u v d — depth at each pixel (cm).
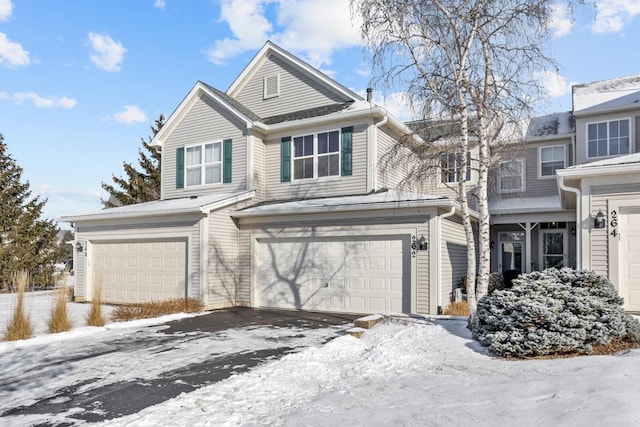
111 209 1686
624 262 932
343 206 1231
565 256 1688
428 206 1129
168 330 994
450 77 858
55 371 664
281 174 1570
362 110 1395
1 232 2405
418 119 905
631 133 1516
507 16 812
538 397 442
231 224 1426
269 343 841
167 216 1408
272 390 546
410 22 845
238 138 1581
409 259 1177
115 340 888
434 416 417
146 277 1470
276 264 1388
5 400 538
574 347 614
